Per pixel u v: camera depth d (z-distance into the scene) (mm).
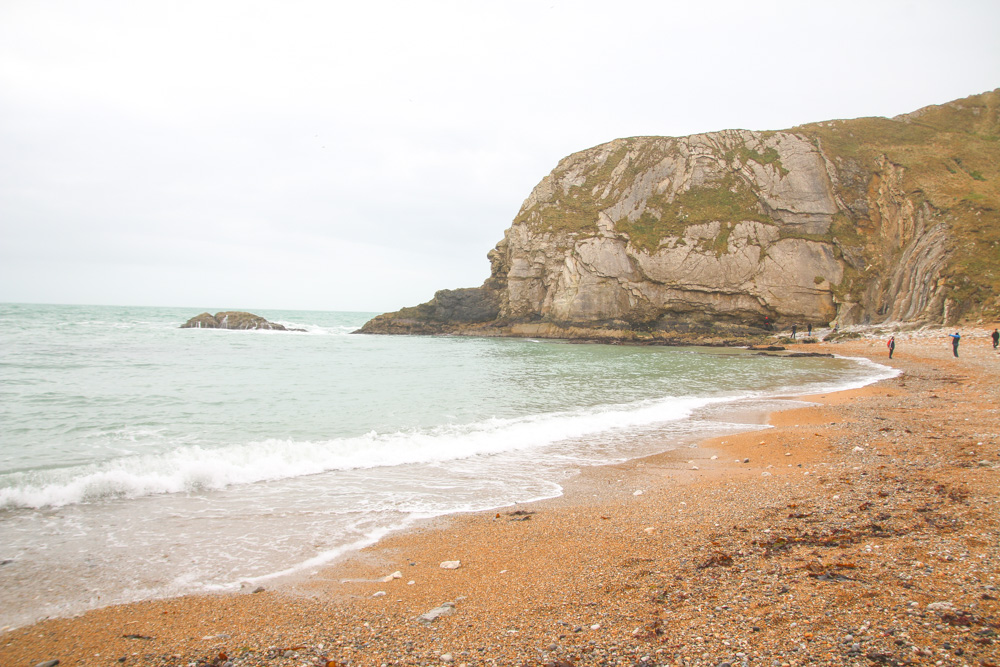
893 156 67438
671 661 4250
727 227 66688
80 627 5422
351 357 41875
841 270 62062
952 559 5641
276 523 8586
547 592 5891
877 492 8484
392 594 6070
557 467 12172
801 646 4281
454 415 18422
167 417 16969
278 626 5328
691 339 62281
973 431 12672
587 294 67688
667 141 78000
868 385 25625
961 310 47125
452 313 79688
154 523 8500
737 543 6832
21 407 18000
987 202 54062
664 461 12656
